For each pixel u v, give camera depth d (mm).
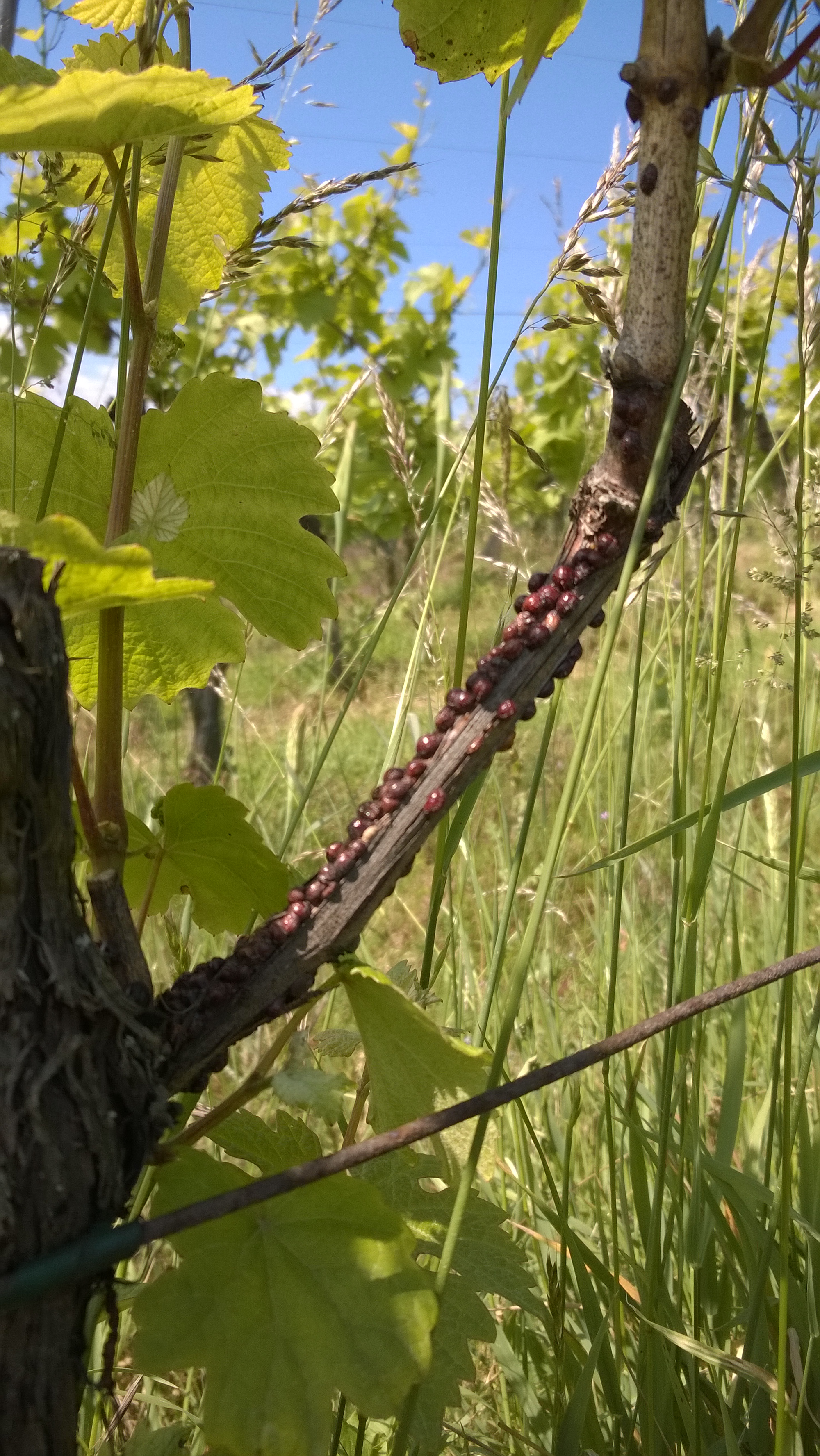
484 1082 286
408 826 280
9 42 505
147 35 295
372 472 1812
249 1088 288
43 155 368
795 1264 466
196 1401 497
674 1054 409
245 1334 251
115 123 267
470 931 904
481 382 348
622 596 274
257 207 397
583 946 855
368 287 1993
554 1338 428
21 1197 227
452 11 333
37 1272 226
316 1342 254
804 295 368
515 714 286
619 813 714
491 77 353
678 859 440
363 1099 367
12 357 408
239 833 331
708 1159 455
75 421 346
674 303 276
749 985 279
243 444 348
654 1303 408
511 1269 358
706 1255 500
